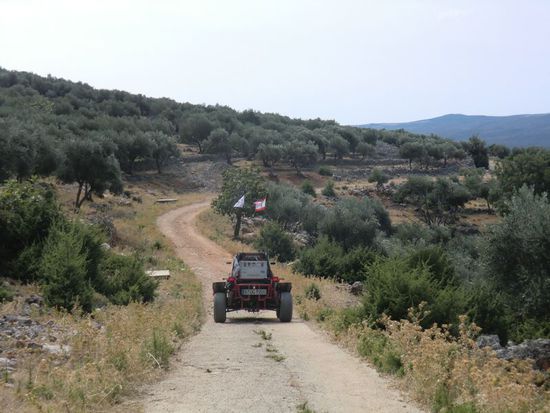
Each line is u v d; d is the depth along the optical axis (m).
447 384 7.46
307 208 72.12
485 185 116.50
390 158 166.12
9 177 45.09
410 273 14.99
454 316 13.81
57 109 128.62
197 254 44.31
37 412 5.86
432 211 110.00
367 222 56.62
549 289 22.75
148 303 18.70
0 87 153.75
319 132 161.50
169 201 88.81
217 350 11.46
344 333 13.39
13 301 14.36
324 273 32.84
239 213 60.25
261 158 131.62
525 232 23.52
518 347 13.29
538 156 60.91
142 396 7.36
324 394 7.71
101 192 55.88
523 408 6.68
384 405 7.20
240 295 17.50
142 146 107.31
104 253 22.31
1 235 19.19
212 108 183.75
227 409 6.74
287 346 12.26
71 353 8.81
